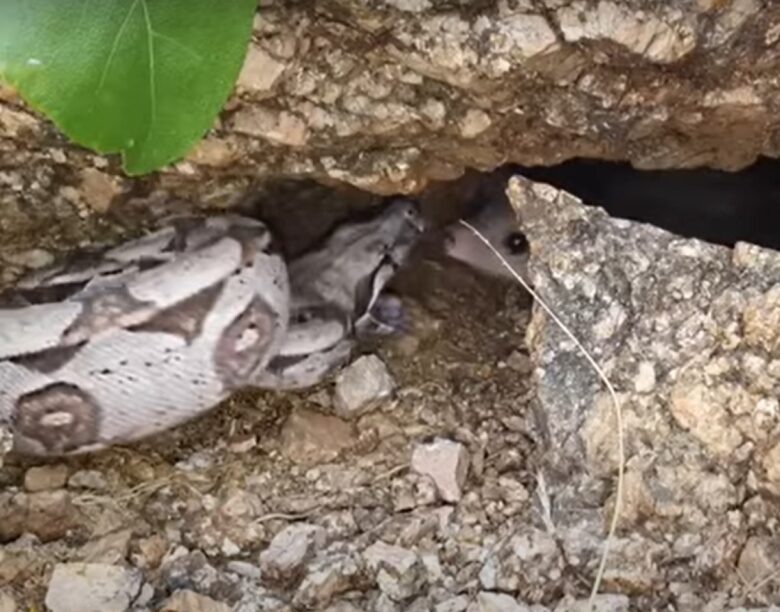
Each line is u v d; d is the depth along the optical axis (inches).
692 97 12.0
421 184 13.0
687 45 11.4
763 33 11.5
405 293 15.1
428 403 13.7
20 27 8.8
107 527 12.4
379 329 14.6
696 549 11.5
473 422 13.5
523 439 13.3
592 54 11.4
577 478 12.0
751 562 11.4
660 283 11.9
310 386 13.8
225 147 12.1
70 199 12.7
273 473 13.0
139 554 12.1
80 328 12.6
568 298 12.0
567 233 12.1
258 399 13.7
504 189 15.3
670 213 15.1
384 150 12.5
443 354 14.4
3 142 12.0
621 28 11.2
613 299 12.0
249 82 11.4
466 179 15.2
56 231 13.1
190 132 9.1
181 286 12.8
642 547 11.5
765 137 12.8
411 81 11.8
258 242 13.2
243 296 12.9
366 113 11.9
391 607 11.5
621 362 11.9
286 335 13.5
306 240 14.5
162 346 12.6
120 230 13.2
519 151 12.7
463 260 15.4
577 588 11.5
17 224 13.0
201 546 12.3
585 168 15.0
